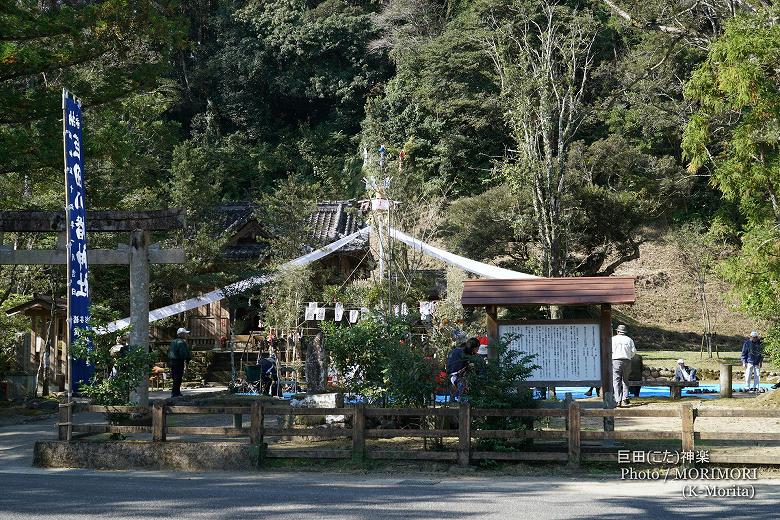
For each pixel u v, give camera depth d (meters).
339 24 51.19
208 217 32.81
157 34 18.25
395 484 9.63
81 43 18.05
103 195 21.91
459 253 32.62
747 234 15.12
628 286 11.83
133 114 25.16
